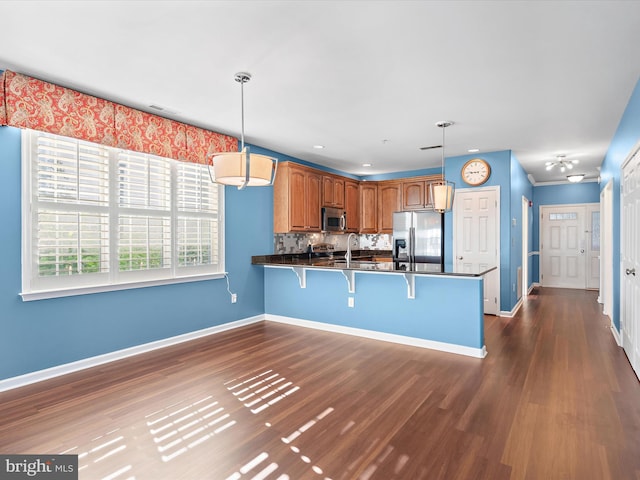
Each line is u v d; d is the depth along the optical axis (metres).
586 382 2.99
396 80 2.93
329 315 4.67
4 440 2.16
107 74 2.83
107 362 3.48
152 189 3.84
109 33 2.24
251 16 2.06
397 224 6.02
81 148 3.23
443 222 5.88
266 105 3.50
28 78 2.83
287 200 5.27
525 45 2.39
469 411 2.51
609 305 5.44
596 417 2.42
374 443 2.13
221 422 2.38
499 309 5.49
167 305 4.03
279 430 2.28
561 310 5.84
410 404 2.62
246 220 4.98
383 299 4.23
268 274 5.24
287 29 2.20
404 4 1.95
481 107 3.55
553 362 3.47
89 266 3.34
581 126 4.18
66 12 2.02
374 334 4.30
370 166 6.70
